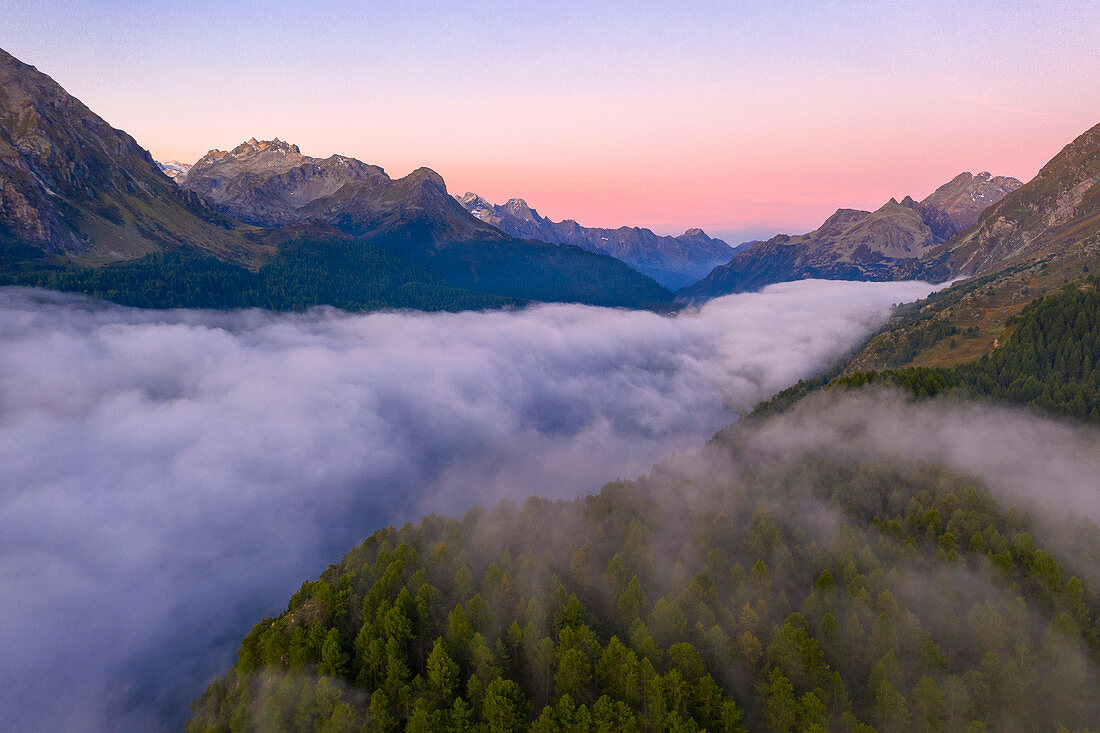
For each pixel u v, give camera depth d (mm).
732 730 70438
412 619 93625
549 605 96625
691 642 84375
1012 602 82438
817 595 89375
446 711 78438
